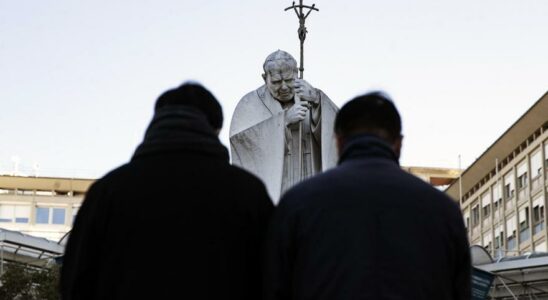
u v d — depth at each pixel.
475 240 91.81
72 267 5.46
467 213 94.06
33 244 37.84
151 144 5.60
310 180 5.33
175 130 5.65
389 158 5.46
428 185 5.35
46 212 110.81
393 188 5.20
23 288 34.72
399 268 4.98
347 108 5.67
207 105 5.95
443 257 5.14
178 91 5.93
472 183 91.62
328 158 14.67
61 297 5.53
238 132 14.95
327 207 5.14
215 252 5.36
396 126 5.65
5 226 109.94
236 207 5.46
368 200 5.14
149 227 5.37
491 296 33.41
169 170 5.50
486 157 86.00
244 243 5.44
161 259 5.32
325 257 5.03
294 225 5.18
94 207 5.48
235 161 14.99
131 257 5.34
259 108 15.27
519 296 33.03
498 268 33.22
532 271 32.66
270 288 5.23
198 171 5.50
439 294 5.09
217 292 5.32
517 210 81.12
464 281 5.36
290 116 14.78
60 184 113.12
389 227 5.07
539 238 76.25
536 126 77.00
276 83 15.20
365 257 5.00
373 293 4.92
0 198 110.69
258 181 5.66
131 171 5.53
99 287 5.43
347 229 5.06
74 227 5.54
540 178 76.62
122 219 5.41
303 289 5.06
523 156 80.06
